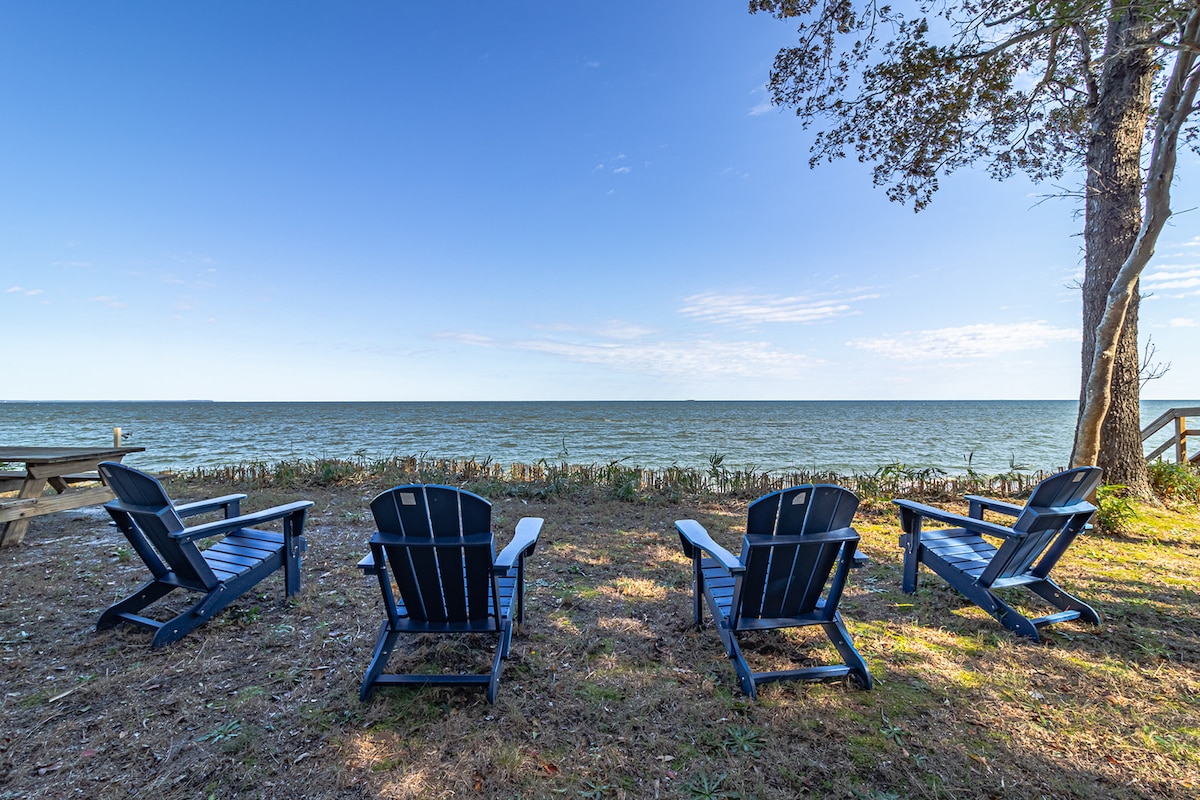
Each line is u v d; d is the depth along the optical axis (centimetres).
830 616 272
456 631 252
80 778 199
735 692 258
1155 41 491
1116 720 235
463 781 199
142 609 359
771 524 249
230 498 380
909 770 204
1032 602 370
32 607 362
